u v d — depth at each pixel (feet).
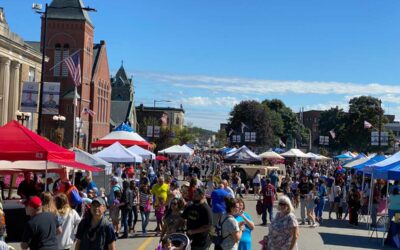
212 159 225.15
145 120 367.45
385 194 93.25
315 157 207.21
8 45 133.28
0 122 135.03
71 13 208.64
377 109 305.94
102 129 245.24
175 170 167.43
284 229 29.45
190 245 33.99
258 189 123.65
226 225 30.83
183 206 37.96
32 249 26.37
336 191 88.17
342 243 60.44
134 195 60.59
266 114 371.97
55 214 28.84
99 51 239.91
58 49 207.10
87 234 25.96
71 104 203.82
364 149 304.91
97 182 78.89
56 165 60.90
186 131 378.73
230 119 383.45
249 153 150.00
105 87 248.52
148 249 49.85
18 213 50.93
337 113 466.70
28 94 85.30
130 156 85.05
